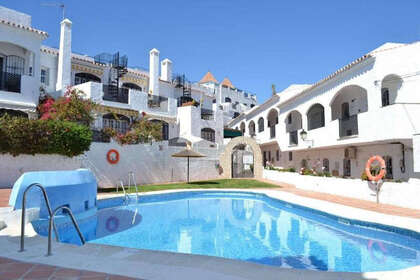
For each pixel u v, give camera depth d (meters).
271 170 26.84
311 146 22.94
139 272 4.42
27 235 6.69
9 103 19.11
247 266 4.78
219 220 11.60
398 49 15.80
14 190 8.57
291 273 4.53
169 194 16.84
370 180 13.26
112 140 20.66
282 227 10.41
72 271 4.43
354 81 18.00
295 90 29.89
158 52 32.38
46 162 16.64
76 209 10.38
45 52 24.28
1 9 22.42
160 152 23.41
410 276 4.54
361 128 16.91
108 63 28.95
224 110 52.94
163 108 28.97
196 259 5.09
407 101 15.70
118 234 9.35
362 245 8.07
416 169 12.49
